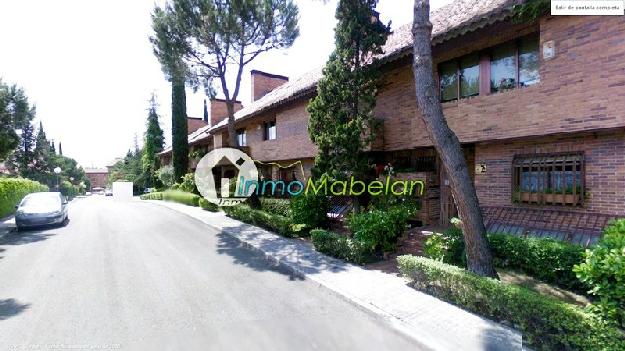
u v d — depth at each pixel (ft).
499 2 23.65
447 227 29.68
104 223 47.06
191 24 42.60
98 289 18.95
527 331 12.53
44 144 140.97
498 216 25.00
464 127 26.63
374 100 29.19
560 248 16.71
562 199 21.94
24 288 19.19
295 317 15.17
